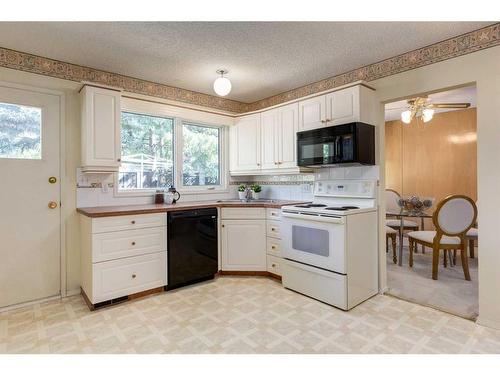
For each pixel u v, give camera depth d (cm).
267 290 293
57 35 228
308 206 305
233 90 368
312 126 308
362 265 265
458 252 433
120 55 264
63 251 281
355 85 270
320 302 264
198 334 210
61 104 281
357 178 300
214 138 411
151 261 280
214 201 373
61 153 281
